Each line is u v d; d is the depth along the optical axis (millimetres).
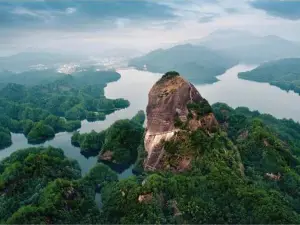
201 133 112062
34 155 112250
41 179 102562
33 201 92750
